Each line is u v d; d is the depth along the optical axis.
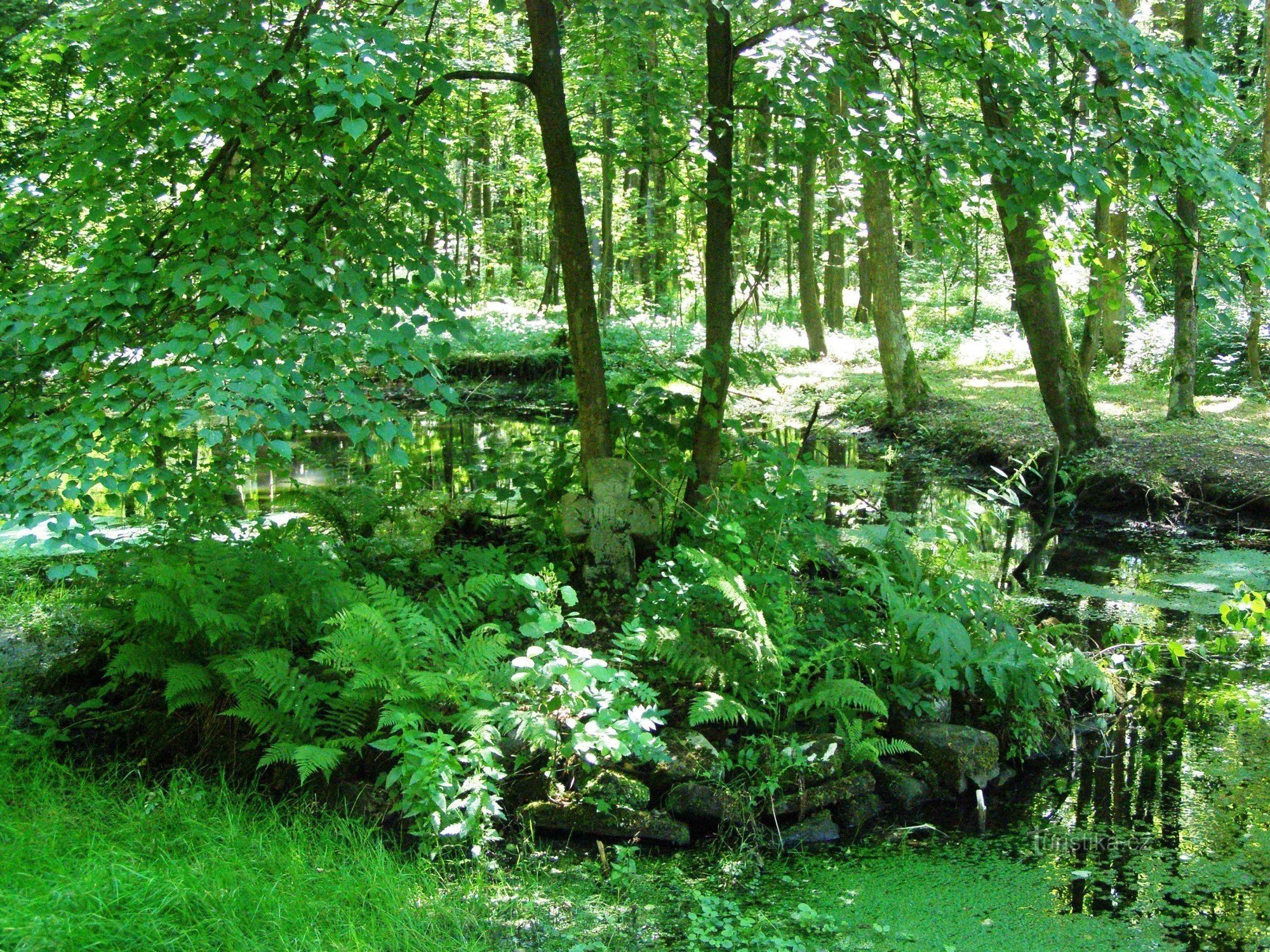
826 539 6.78
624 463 6.68
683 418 7.39
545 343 22.30
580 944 3.80
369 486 7.88
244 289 4.39
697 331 24.09
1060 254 7.13
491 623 5.56
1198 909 4.20
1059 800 5.22
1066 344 12.86
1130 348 18.75
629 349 20.80
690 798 4.76
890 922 4.09
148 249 4.87
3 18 6.19
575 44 7.94
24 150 6.34
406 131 5.18
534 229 35.84
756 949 3.83
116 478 4.29
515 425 17.28
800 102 6.10
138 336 4.83
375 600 5.11
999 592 6.95
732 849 4.63
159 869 3.88
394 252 4.92
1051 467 12.04
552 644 4.71
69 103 6.61
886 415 17.02
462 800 4.48
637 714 4.64
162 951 3.41
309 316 4.55
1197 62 5.77
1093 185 5.70
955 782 5.21
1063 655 5.91
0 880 3.61
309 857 4.18
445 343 4.72
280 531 6.46
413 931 3.72
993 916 4.13
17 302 4.66
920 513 11.29
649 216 19.23
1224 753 5.73
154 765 5.10
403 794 4.59
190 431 6.59
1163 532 11.05
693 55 8.51
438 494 8.67
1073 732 5.91
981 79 6.30
